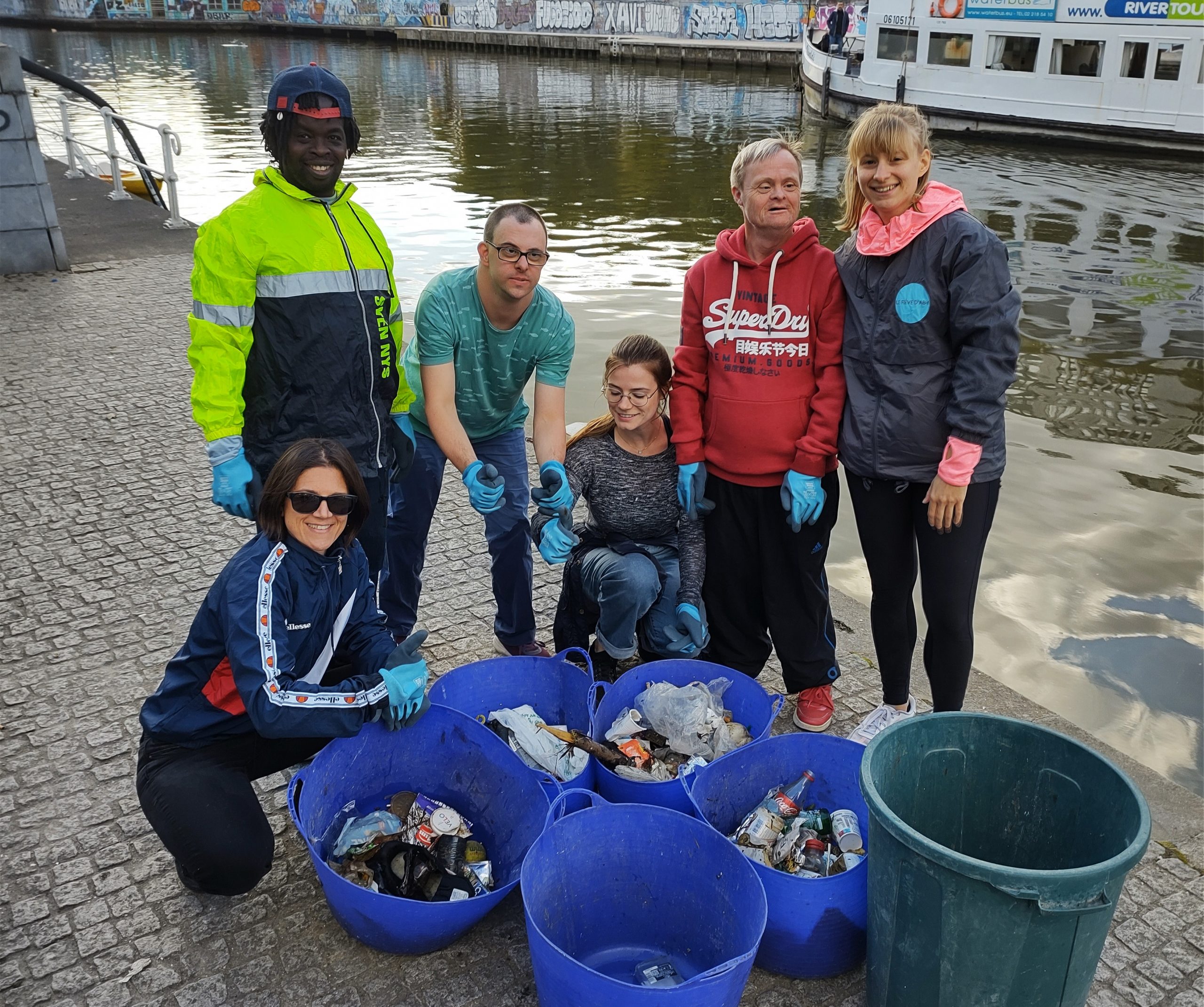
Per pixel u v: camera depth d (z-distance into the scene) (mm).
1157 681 4195
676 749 2807
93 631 3545
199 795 2281
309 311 2568
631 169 19266
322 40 57438
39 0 58438
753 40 45375
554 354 3156
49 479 4730
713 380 3059
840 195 14555
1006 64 22812
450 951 2357
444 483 4871
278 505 2299
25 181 8078
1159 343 9117
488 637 3623
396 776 2709
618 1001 1870
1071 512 5840
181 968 2285
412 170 18656
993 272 2572
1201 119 20234
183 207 13945
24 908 2424
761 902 2080
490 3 52844
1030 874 1749
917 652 4020
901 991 2027
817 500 2928
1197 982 2307
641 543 3332
